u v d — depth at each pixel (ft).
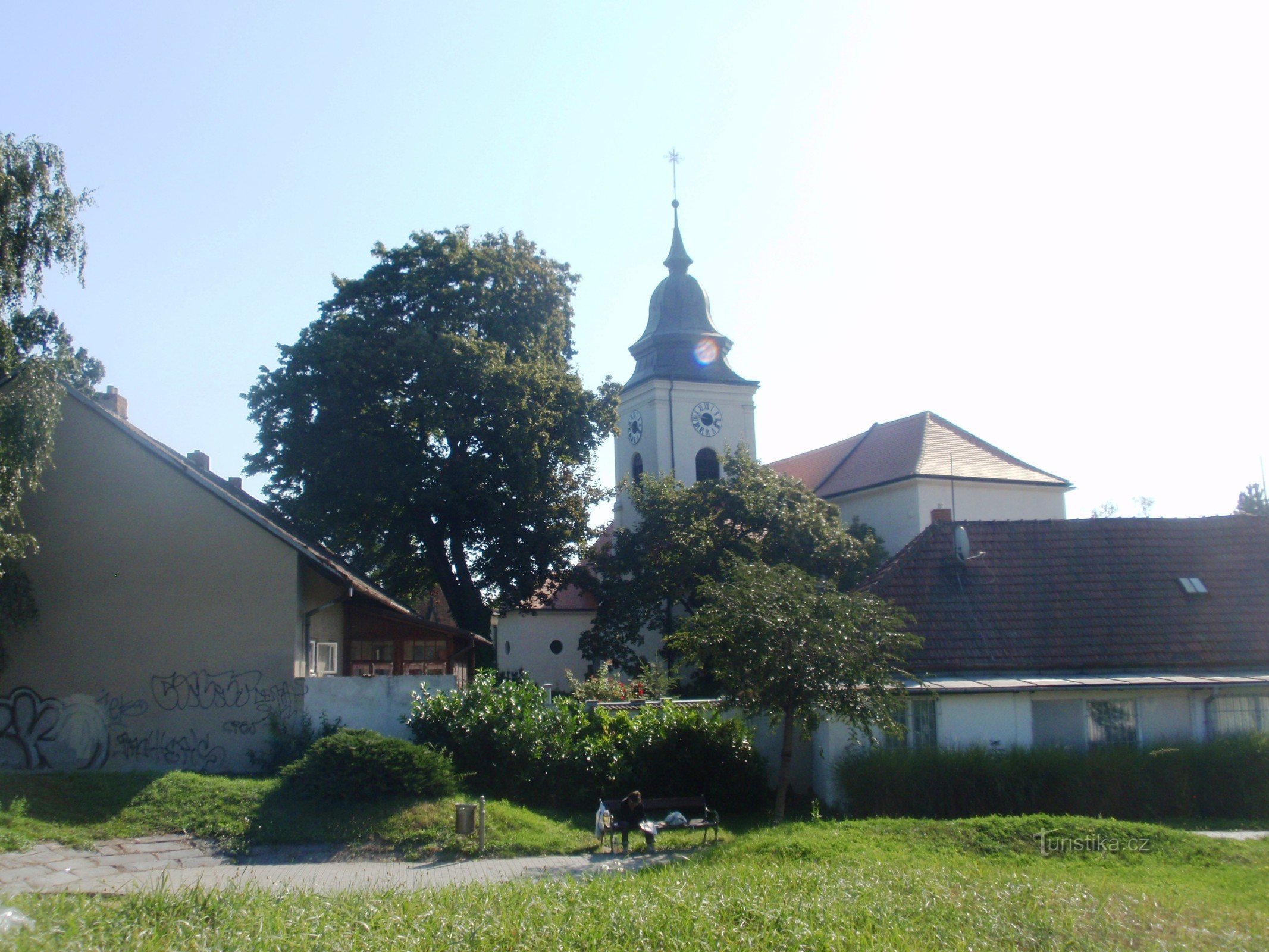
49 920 30.07
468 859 51.72
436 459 114.21
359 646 91.56
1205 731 69.41
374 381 112.47
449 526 123.24
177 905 32.30
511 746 64.75
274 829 54.19
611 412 128.16
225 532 72.43
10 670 70.95
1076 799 61.67
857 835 48.88
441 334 113.50
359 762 57.26
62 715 70.59
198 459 103.35
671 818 59.57
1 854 48.91
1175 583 79.30
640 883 37.73
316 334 115.34
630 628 129.90
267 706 70.64
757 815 65.46
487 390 111.45
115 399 91.45
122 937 28.89
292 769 57.88
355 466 109.91
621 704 71.56
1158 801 62.39
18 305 66.95
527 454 112.37
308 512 109.91
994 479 156.46
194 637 71.46
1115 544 82.17
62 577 71.97
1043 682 68.64
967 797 61.93
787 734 61.77
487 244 130.93
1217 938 32.19
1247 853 46.96
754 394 201.05
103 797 57.26
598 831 54.44
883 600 64.44
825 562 122.21
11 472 61.26
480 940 29.12
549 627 179.22
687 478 193.67
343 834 54.03
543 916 31.86
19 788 57.31
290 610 71.67
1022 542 81.97
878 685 58.59
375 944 28.68
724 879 37.55
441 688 71.31
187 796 57.16
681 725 66.59
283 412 111.96
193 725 70.64
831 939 29.73
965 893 35.50
